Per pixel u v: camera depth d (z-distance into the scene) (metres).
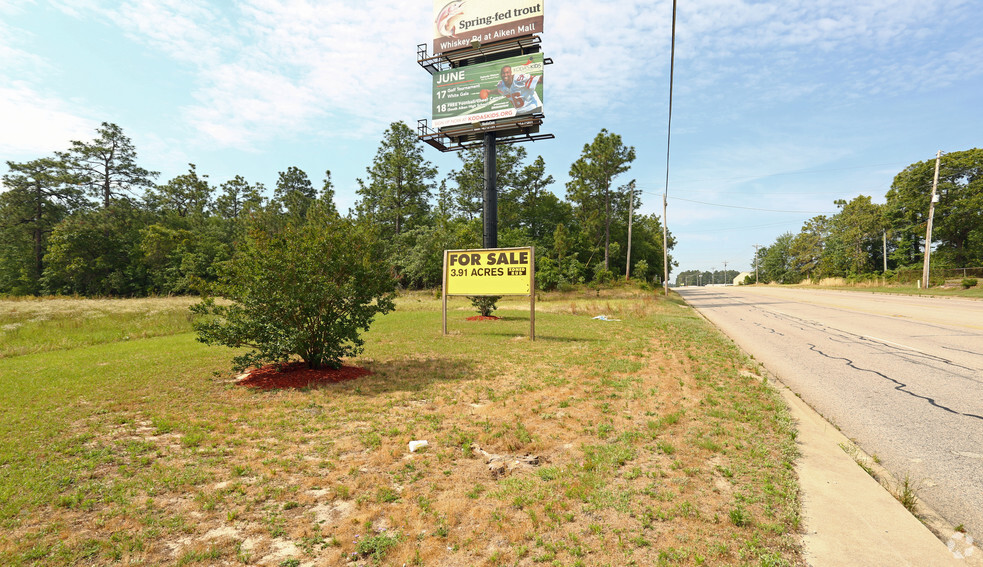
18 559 2.91
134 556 2.97
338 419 6.00
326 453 4.80
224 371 9.00
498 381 8.07
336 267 8.49
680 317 20.33
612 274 48.84
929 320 16.39
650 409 6.12
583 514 3.36
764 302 31.28
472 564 2.80
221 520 3.43
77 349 12.86
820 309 23.34
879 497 3.50
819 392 7.03
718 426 5.29
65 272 54.16
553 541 3.02
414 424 5.70
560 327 16.45
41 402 6.81
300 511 3.57
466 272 14.62
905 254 59.38
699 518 3.23
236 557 2.94
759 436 4.93
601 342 12.58
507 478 4.06
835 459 4.28
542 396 6.97
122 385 7.88
